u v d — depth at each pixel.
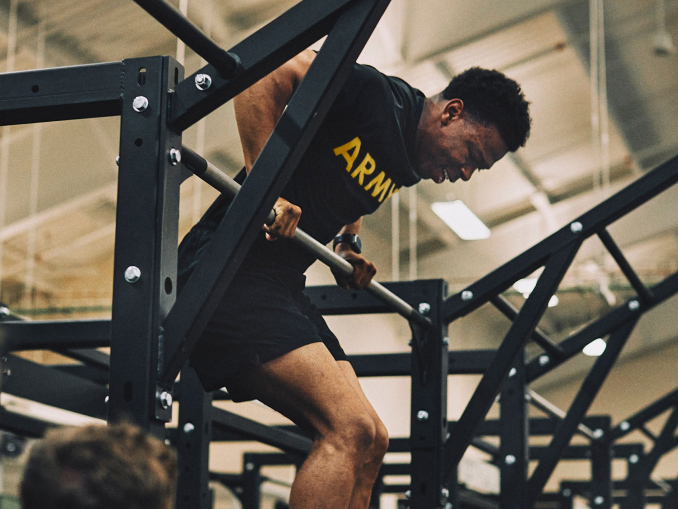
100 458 0.64
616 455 5.64
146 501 0.64
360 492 1.69
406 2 6.57
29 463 0.65
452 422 2.74
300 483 1.48
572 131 8.80
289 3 6.04
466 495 4.62
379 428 1.70
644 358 10.84
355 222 1.95
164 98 1.24
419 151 1.85
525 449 3.26
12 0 5.55
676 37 7.91
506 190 9.46
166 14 1.11
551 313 9.74
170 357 1.19
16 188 7.04
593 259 9.70
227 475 4.50
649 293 3.01
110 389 1.18
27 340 1.79
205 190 7.68
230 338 1.54
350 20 1.26
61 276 8.68
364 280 1.91
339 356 1.83
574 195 9.73
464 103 1.84
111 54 6.20
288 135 1.25
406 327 9.86
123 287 1.21
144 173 1.22
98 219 7.72
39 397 2.42
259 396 1.56
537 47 7.53
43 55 6.09
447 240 10.09
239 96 1.54
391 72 7.40
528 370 3.30
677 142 9.22
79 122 6.61
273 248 1.64
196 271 1.22
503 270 2.39
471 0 6.71
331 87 1.27
